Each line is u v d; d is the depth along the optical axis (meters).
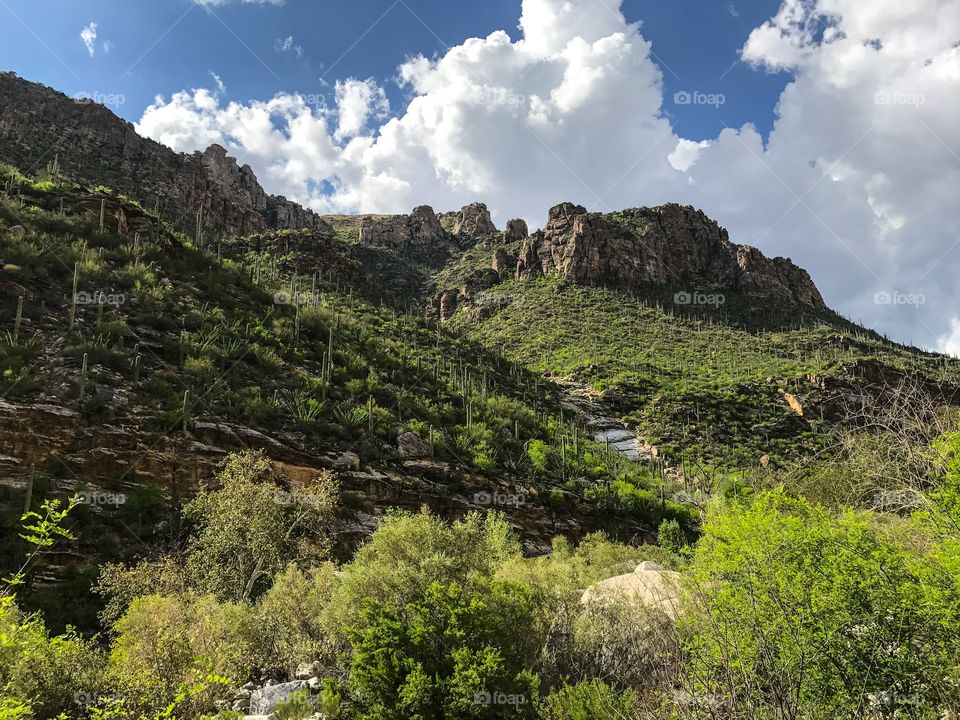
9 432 22.08
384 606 7.75
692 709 4.71
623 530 37.69
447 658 6.81
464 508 32.41
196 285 45.62
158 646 7.96
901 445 5.56
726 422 61.47
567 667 7.50
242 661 9.52
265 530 16.06
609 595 8.38
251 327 42.25
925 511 5.28
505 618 7.87
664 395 69.00
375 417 36.41
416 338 66.12
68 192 47.09
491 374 66.06
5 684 6.83
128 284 38.16
